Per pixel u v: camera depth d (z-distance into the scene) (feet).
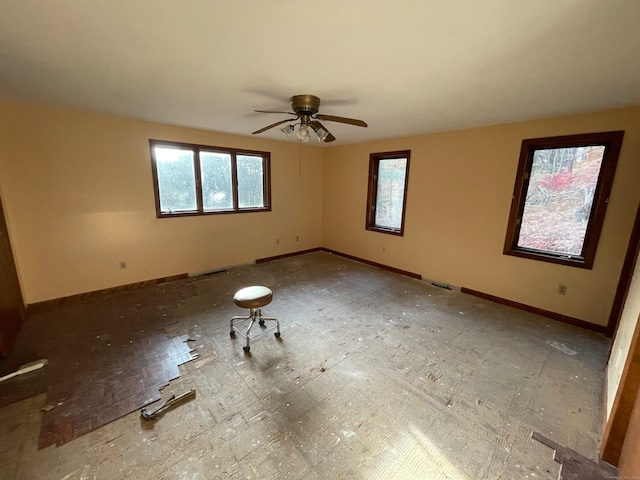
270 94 7.73
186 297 11.01
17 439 4.87
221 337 8.19
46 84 7.13
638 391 4.18
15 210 9.15
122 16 4.17
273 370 6.77
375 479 4.29
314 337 8.29
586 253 8.96
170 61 5.73
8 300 8.02
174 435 4.99
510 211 10.44
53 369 6.71
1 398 5.80
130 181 11.25
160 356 7.26
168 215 12.41
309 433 5.07
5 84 7.14
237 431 5.09
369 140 14.89
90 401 5.74
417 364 7.07
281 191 16.42
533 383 6.48
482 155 10.98
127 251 11.57
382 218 15.46
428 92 7.29
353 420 5.36
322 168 18.24
